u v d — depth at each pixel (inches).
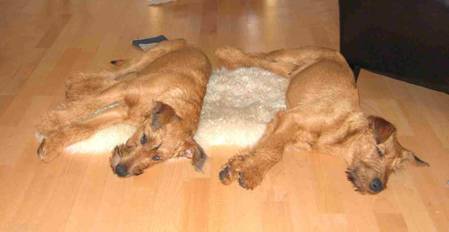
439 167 59.6
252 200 54.4
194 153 54.8
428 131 64.6
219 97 65.4
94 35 80.1
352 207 54.4
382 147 55.2
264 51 77.8
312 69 63.9
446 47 60.2
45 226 50.3
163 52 66.3
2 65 70.9
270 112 63.6
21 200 52.4
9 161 56.3
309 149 59.6
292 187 56.2
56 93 66.0
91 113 59.0
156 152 54.4
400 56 64.2
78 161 57.1
